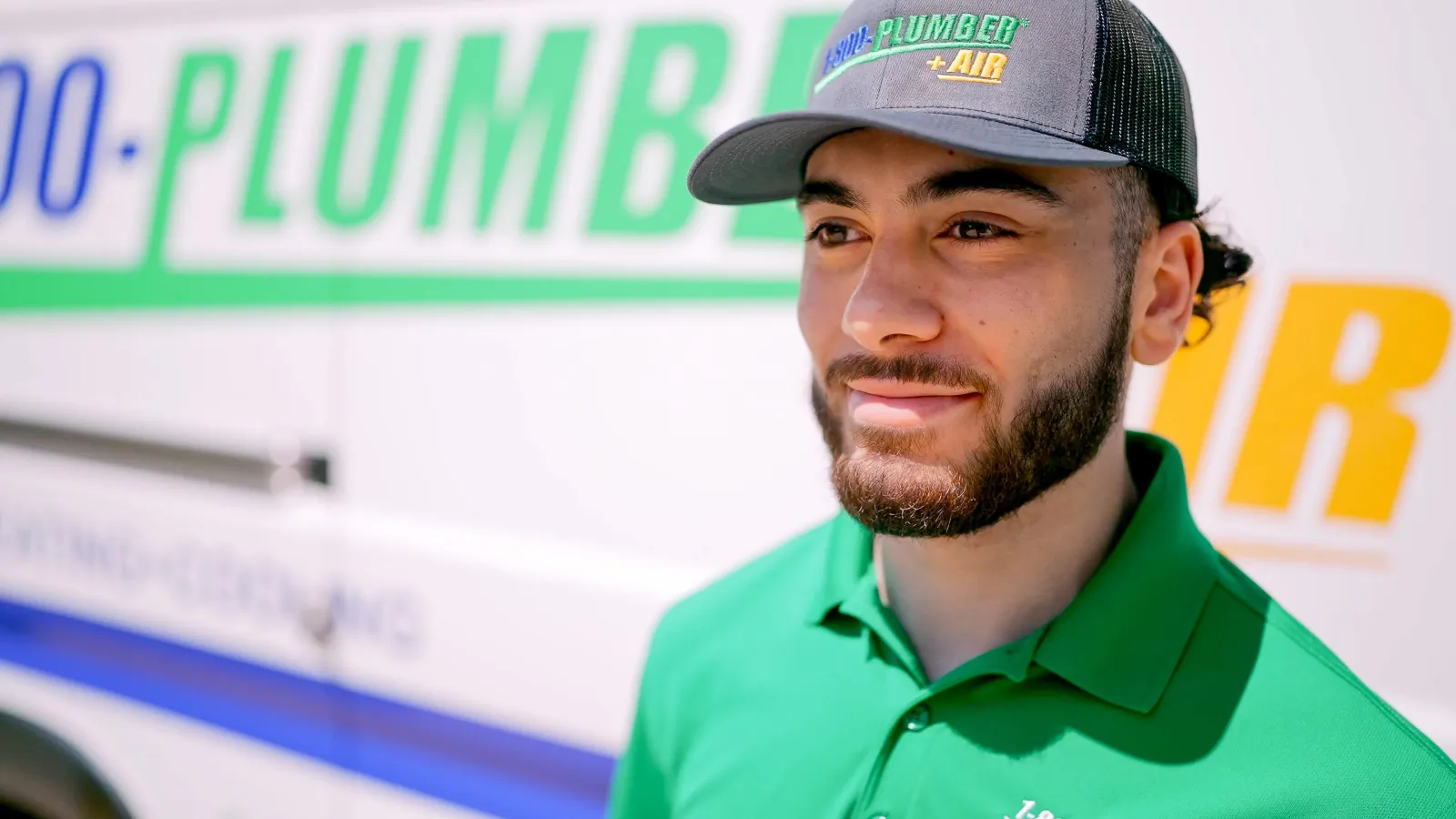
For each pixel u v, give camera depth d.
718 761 1.21
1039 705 1.04
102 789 2.54
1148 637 1.04
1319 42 1.40
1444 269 1.34
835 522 1.32
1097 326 1.02
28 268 2.52
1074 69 0.97
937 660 1.15
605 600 1.91
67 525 2.55
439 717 2.11
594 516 1.93
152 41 2.33
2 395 2.60
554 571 1.96
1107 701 1.02
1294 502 1.44
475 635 2.06
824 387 1.14
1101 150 0.97
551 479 1.96
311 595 2.23
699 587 1.83
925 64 0.99
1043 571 1.09
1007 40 0.98
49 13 2.45
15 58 2.51
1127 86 0.99
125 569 2.48
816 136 1.07
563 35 1.90
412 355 2.08
